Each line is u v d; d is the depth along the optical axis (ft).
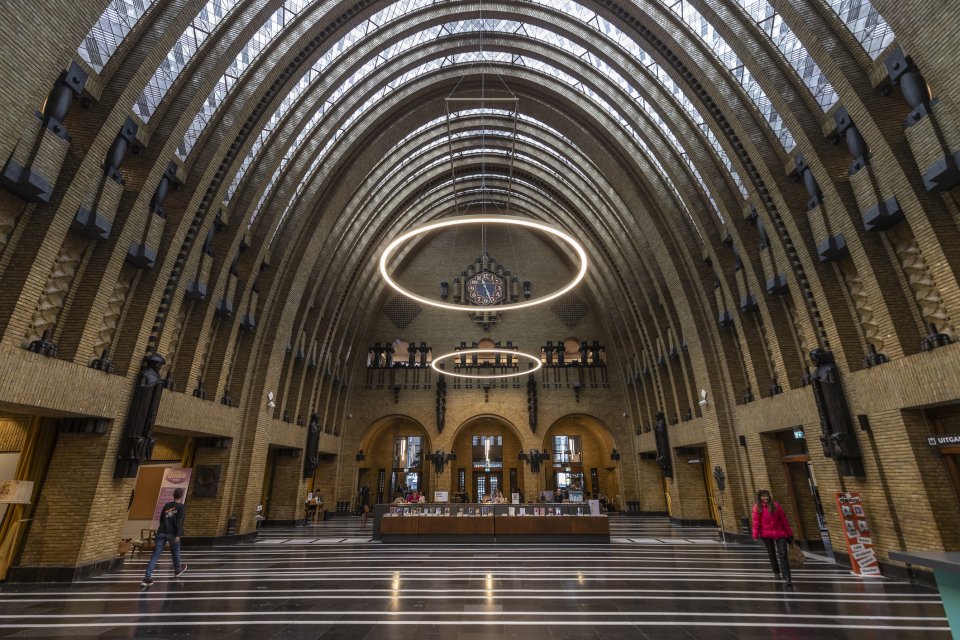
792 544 35.35
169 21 33.17
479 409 98.12
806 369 41.75
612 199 74.54
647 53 50.52
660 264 64.54
